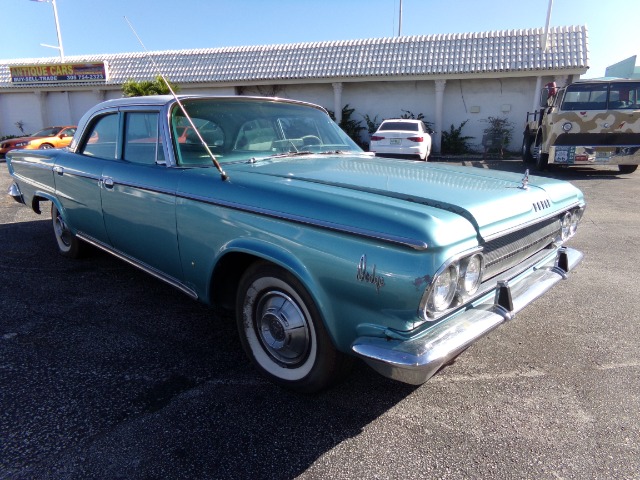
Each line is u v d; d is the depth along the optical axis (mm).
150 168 3254
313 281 2293
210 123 3289
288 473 2088
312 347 2488
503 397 2674
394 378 2129
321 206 2291
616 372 2936
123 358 3039
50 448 2215
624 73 26906
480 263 2215
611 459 2189
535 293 2662
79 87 22344
